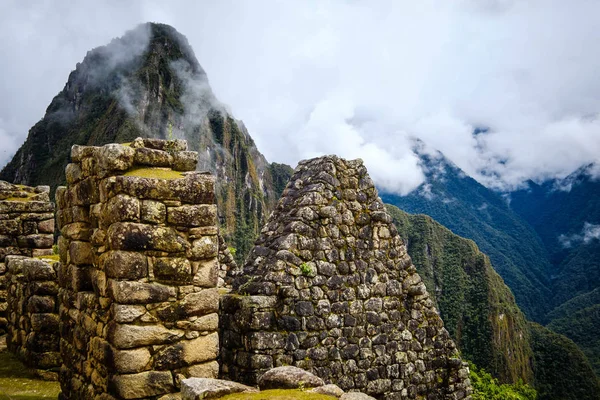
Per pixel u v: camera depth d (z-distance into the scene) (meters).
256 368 6.21
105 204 4.55
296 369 3.93
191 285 4.52
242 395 3.39
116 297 4.19
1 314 9.07
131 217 4.30
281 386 3.75
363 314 7.42
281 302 6.63
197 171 4.89
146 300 4.27
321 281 7.07
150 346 4.26
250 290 6.68
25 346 7.50
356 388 7.11
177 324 4.40
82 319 5.05
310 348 6.75
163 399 4.21
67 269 5.55
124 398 4.09
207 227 4.64
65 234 5.65
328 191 7.52
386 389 7.41
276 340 6.44
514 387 12.93
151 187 4.42
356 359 7.19
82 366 5.02
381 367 7.44
